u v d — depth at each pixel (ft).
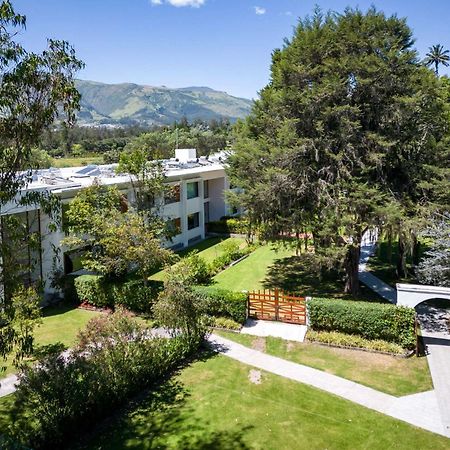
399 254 81.82
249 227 78.74
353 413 39.50
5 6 22.85
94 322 43.86
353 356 51.16
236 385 44.60
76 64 26.37
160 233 70.79
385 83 62.18
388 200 63.10
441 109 65.10
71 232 67.10
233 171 73.00
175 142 276.00
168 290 51.13
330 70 64.18
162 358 46.47
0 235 26.53
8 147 25.68
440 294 51.90
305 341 55.16
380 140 61.72
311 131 66.03
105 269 64.64
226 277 85.56
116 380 39.99
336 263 77.41
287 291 75.82
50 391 34.91
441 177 63.41
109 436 36.24
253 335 57.11
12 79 23.93
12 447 29.04
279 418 38.68
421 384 44.62
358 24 64.23
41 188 67.00
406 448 34.47
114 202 68.85
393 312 51.98
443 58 189.47
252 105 76.54
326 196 63.10
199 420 38.37
